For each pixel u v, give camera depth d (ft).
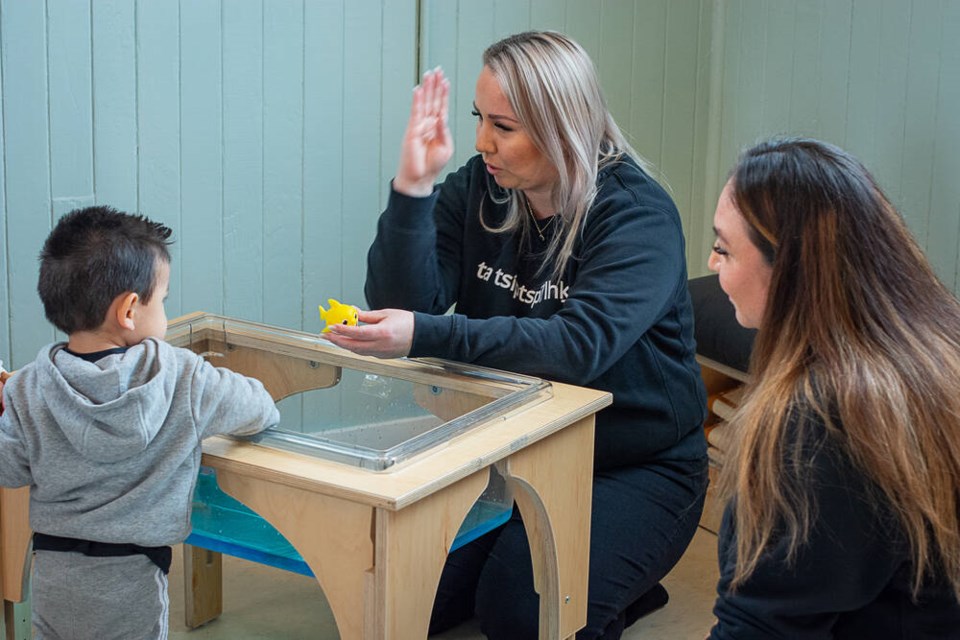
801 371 3.93
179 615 7.38
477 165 6.94
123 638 5.02
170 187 8.58
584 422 5.78
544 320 6.07
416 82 9.60
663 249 6.26
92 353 4.90
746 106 11.20
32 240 8.04
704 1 11.18
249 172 8.93
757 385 4.05
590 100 6.22
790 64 10.78
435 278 6.69
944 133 9.78
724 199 4.25
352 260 9.63
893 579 3.95
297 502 4.73
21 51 7.77
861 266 3.92
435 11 9.55
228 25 8.60
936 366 3.81
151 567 4.98
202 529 5.23
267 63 8.84
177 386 4.75
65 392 4.70
